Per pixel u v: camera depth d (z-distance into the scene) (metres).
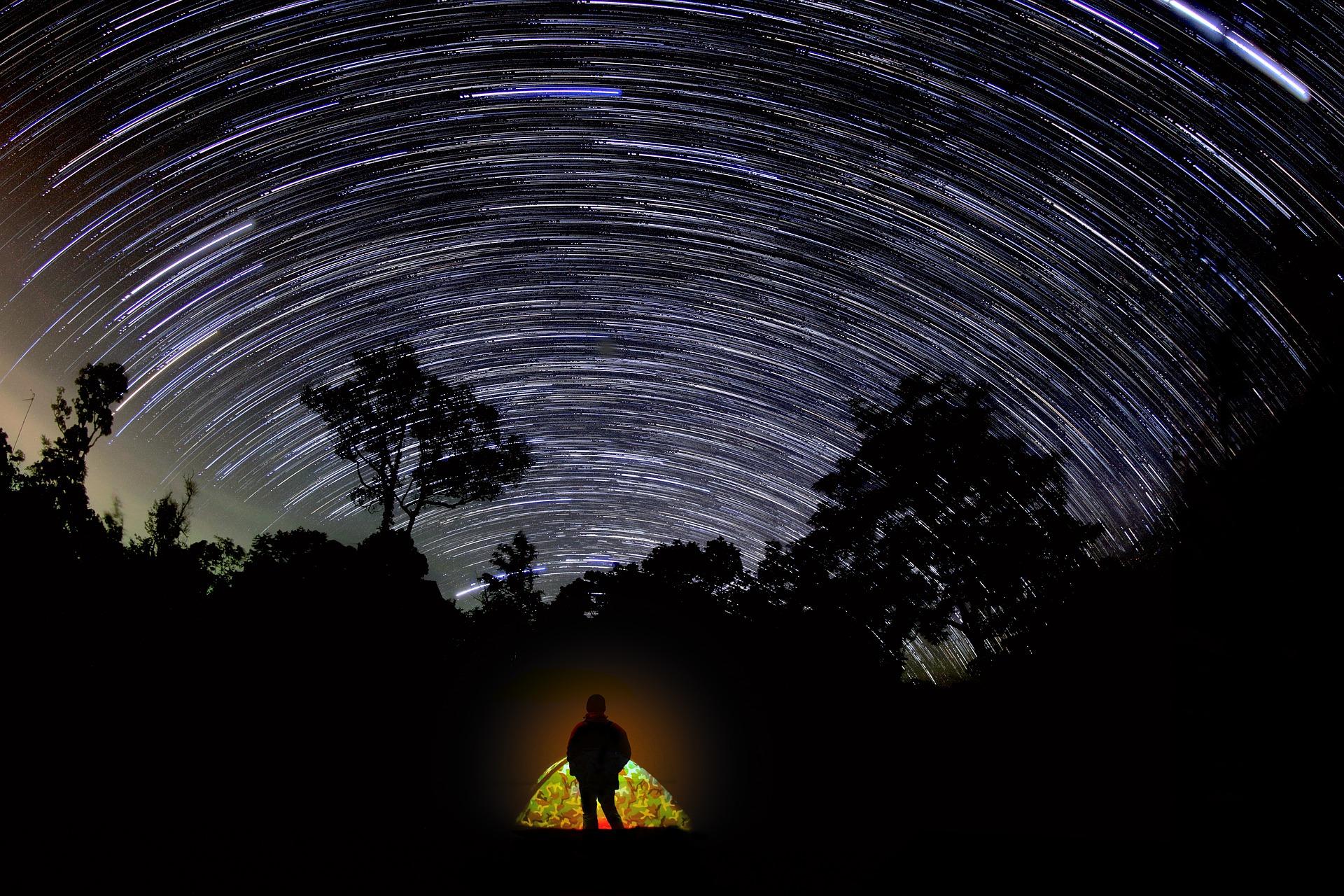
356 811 12.38
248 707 20.27
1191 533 25.64
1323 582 19.97
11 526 19.58
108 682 18.66
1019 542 33.84
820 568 37.44
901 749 23.84
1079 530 33.41
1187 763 15.05
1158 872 7.74
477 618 38.34
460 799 15.02
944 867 8.34
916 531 36.41
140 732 17.33
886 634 35.69
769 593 38.47
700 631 37.16
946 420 36.25
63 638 18.69
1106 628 26.47
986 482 35.56
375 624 24.92
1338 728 13.98
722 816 14.05
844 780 19.58
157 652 20.86
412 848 9.23
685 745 27.08
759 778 20.81
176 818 10.51
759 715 30.45
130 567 22.70
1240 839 9.48
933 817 13.14
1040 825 11.98
